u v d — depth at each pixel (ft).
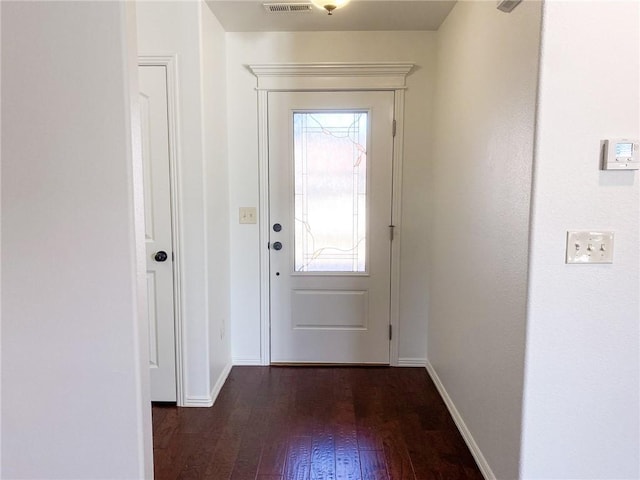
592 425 5.28
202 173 8.13
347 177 10.14
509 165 5.67
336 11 8.58
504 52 5.84
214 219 8.89
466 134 7.50
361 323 10.48
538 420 5.27
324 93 9.84
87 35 4.85
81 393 5.26
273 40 9.71
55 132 4.96
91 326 5.17
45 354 5.21
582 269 5.07
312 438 7.48
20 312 5.15
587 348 5.17
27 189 5.02
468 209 7.34
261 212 10.18
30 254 5.09
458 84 7.97
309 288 10.42
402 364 10.53
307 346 10.57
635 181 4.96
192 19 7.87
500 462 5.94
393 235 10.16
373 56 9.72
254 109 9.92
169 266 8.35
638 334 5.15
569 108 4.86
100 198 5.02
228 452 7.10
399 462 6.83
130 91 4.99
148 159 8.14
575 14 4.76
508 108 5.70
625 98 4.84
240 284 10.40
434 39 9.62
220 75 9.29
